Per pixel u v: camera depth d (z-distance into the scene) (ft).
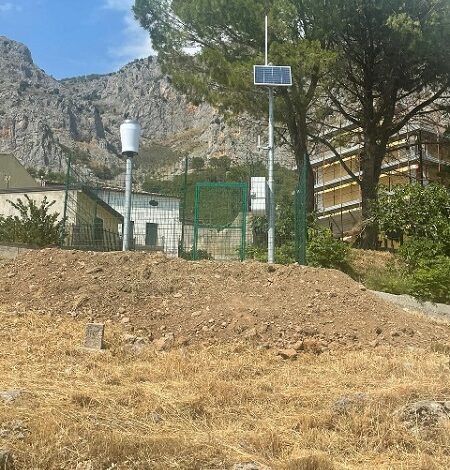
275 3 65.98
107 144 471.21
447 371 22.85
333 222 136.26
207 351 26.09
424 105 83.30
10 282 33.24
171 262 35.17
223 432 16.03
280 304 31.17
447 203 60.18
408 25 67.62
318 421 16.99
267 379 22.18
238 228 45.93
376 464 14.74
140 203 55.77
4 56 552.41
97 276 33.30
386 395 18.63
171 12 77.10
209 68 71.61
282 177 63.41
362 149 95.96
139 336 27.55
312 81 68.74
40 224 53.52
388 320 31.07
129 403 17.67
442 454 15.47
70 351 24.13
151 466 13.50
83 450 13.69
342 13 70.59
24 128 416.67
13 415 15.26
